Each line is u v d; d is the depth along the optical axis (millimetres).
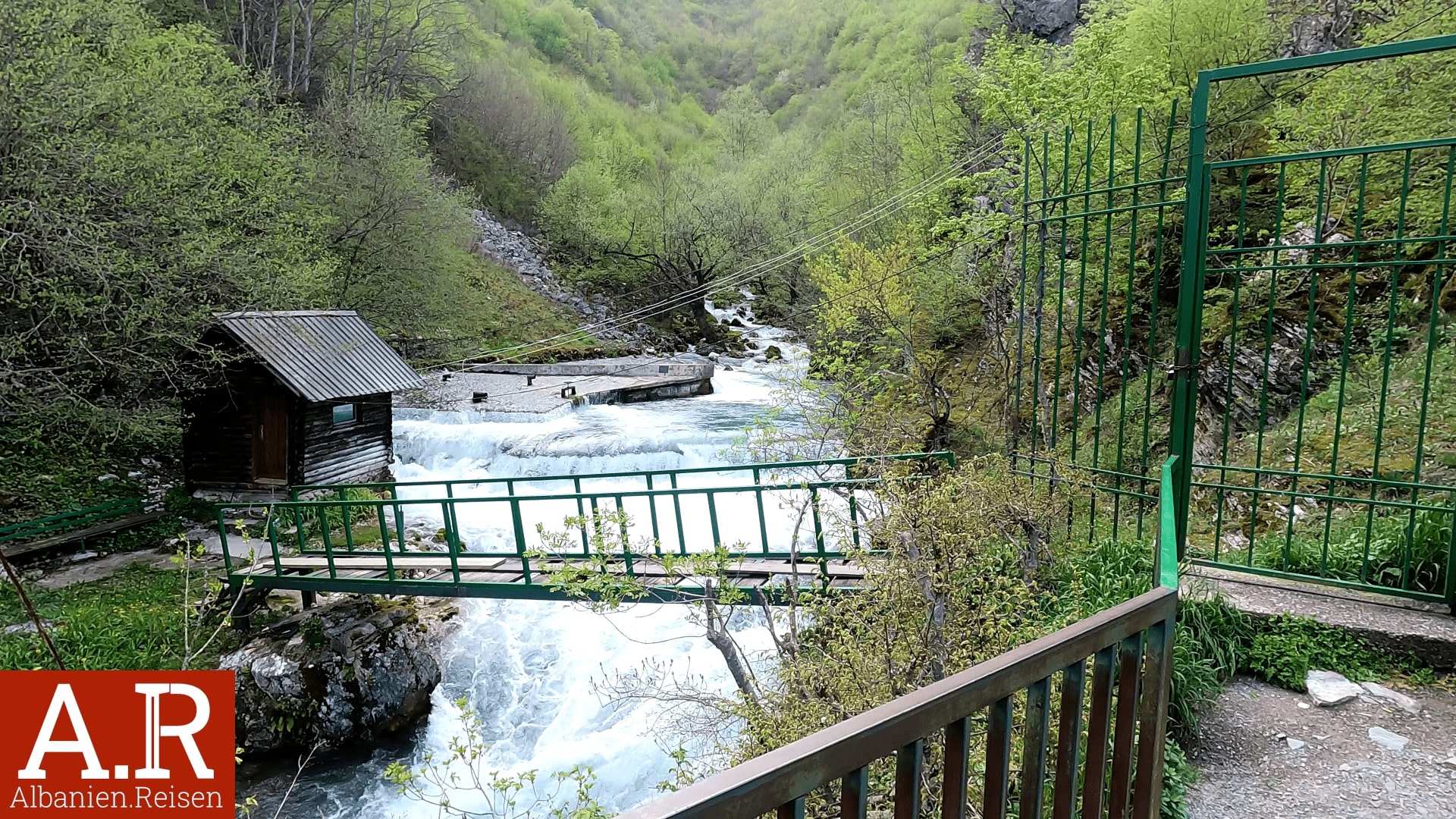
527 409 21141
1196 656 4145
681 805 960
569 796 7680
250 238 15797
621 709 8695
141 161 13031
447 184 33719
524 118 49438
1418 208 9609
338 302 22797
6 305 13133
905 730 1254
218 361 12867
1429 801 3156
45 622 9477
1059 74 13625
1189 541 7203
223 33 31641
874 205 27312
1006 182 14289
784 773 1078
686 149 72000
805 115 73875
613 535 7051
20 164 11758
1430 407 8055
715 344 38969
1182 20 14922
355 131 24859
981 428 14266
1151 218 12836
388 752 8570
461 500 8602
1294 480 4844
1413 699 3867
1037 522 5324
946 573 4484
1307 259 11312
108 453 14742
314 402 13141
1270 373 11000
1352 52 3906
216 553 12180
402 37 37500
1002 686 1455
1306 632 4309
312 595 9945
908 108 30328
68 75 11945
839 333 15047
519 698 9297
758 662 8086
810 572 7449
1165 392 11898
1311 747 3586
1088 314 13773
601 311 40562
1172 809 3201
